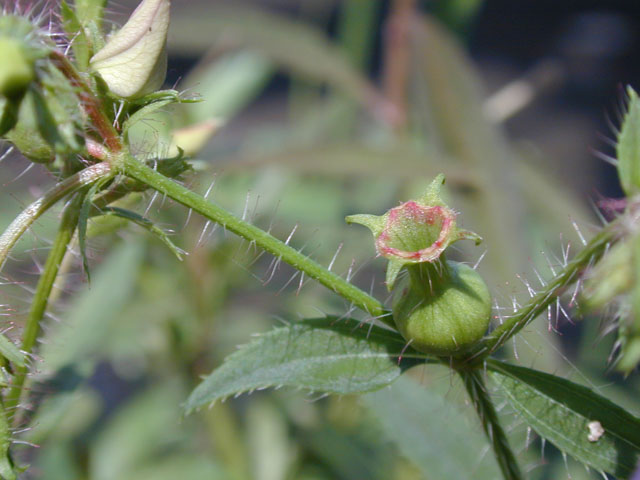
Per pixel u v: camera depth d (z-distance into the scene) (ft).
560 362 0.41
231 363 0.29
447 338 0.26
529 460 0.37
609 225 0.25
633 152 0.24
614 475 0.27
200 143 0.33
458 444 0.35
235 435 0.49
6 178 0.33
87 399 0.53
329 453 0.48
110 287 0.42
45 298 0.29
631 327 0.23
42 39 0.25
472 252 0.46
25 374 0.28
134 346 0.51
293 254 0.27
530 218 0.50
